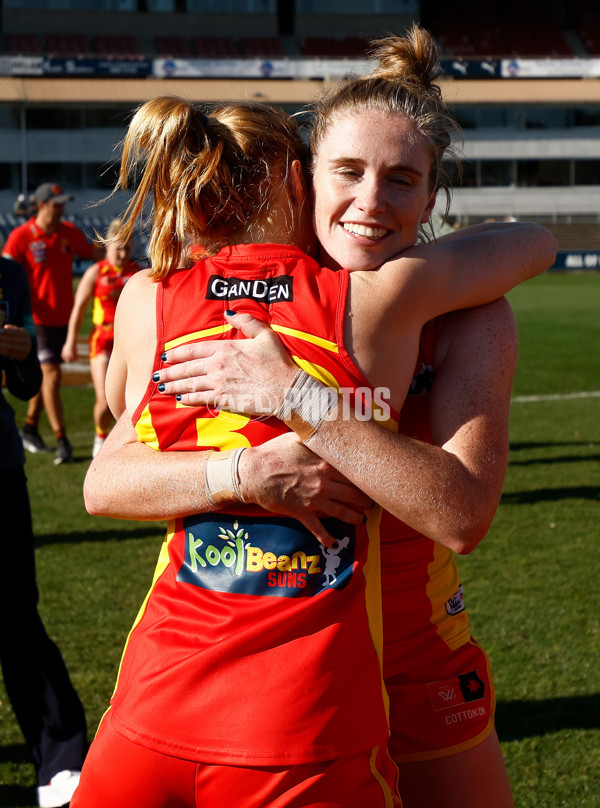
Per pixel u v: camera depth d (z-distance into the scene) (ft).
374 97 5.09
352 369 4.73
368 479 4.59
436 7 142.41
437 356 5.44
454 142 5.53
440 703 5.72
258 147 5.25
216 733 4.51
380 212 5.02
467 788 5.67
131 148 5.33
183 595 4.87
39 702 9.21
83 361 43.29
